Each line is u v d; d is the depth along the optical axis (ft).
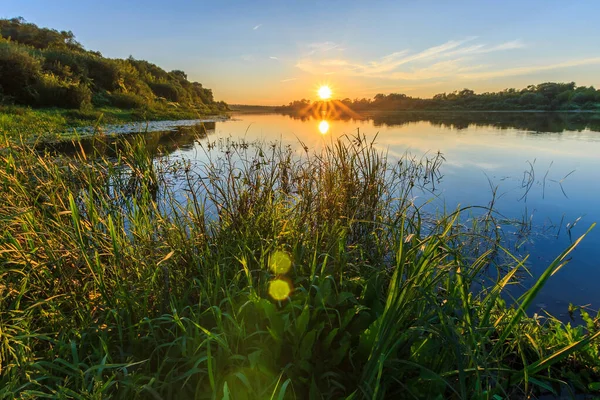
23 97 57.98
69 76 78.07
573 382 5.45
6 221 6.50
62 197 8.54
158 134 43.93
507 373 5.22
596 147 35.63
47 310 5.84
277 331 4.78
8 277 5.95
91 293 6.63
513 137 47.29
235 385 4.49
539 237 12.28
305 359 4.54
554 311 7.83
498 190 18.52
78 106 62.03
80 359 5.11
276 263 6.68
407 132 55.21
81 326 5.51
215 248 8.37
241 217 8.60
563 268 9.97
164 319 5.70
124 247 7.02
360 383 4.36
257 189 9.72
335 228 8.29
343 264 6.48
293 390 4.31
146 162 12.37
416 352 4.62
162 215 8.89
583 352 5.75
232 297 5.81
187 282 6.98
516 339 5.36
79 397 3.84
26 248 6.69
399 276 4.09
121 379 4.54
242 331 5.06
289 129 55.52
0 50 58.49
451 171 23.43
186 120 88.94
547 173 22.52
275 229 8.42
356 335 5.01
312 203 9.81
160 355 5.41
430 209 15.14
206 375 4.86
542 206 15.88
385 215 10.18
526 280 9.32
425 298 4.66
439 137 46.55
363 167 10.85
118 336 5.59
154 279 6.14
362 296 5.58
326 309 4.96
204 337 5.35
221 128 59.11
